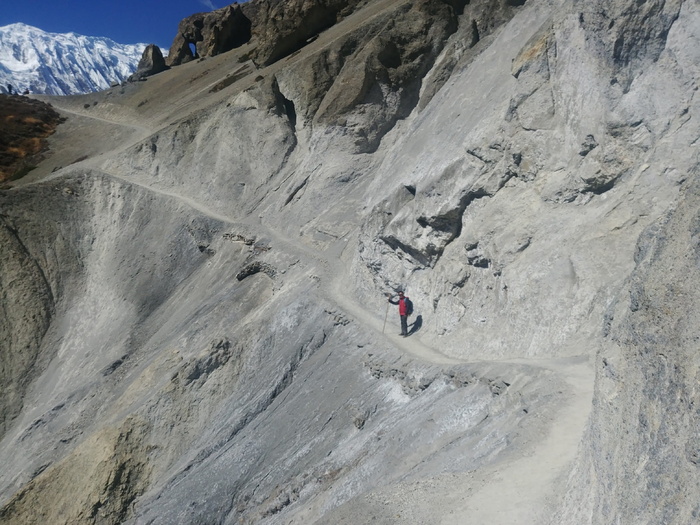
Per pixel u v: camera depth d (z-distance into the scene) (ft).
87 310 122.42
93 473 74.13
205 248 121.49
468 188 67.10
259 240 111.75
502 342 53.72
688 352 21.39
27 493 73.82
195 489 66.18
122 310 118.73
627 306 30.53
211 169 138.10
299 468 59.98
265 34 172.96
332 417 63.26
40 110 212.23
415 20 119.24
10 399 110.11
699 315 21.38
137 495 73.31
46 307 122.72
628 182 50.93
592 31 54.34
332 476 53.52
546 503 29.78
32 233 130.21
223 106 148.15
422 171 79.46
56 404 97.76
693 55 48.42
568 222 54.24
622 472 23.49
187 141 146.61
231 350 83.30
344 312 77.36
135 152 147.74
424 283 72.28
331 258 96.89
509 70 77.00
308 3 169.27
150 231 130.11
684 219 24.20
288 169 129.70
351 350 70.59
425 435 47.42
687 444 20.24
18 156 183.32
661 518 20.31
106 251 130.62
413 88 118.42
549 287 51.11
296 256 99.71
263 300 95.50
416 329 68.54
